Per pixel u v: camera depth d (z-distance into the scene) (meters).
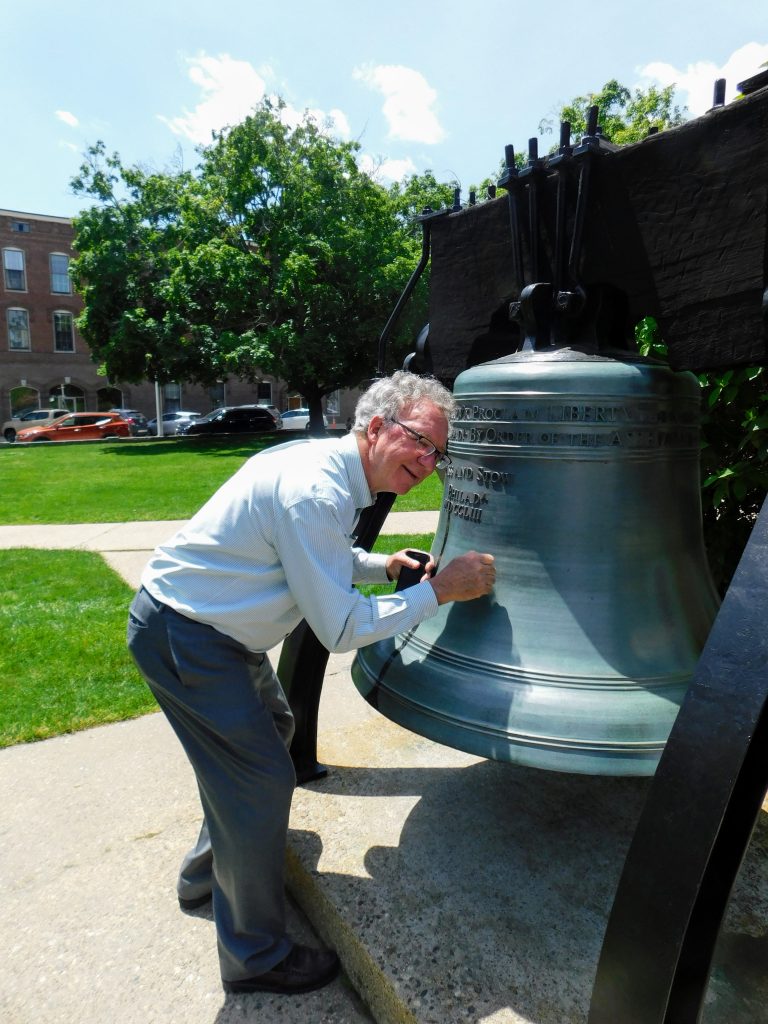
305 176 18.98
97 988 1.69
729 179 1.29
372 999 1.58
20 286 34.06
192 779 2.58
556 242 1.58
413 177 20.70
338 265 19.06
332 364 19.11
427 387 1.52
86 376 36.03
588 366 1.54
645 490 1.59
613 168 1.47
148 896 1.99
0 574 5.55
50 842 2.22
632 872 1.07
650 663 1.53
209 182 20.33
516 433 1.62
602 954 1.12
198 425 25.41
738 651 1.03
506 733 1.45
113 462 15.10
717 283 1.34
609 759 1.38
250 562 1.49
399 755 2.40
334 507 1.41
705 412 2.45
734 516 2.62
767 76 1.30
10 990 1.68
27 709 3.12
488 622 1.64
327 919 1.76
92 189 19.98
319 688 2.20
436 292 2.04
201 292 19.53
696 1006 1.12
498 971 1.52
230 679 1.50
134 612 1.57
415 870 1.84
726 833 1.06
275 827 1.56
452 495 1.83
